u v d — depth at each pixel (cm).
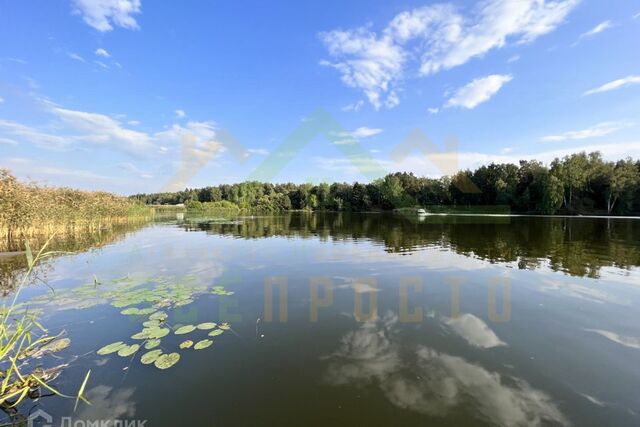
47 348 409
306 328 479
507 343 426
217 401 307
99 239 1538
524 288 671
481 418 283
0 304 575
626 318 506
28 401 308
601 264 898
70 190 1844
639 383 334
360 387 329
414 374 353
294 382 338
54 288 681
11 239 1327
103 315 525
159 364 372
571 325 482
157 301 596
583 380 340
